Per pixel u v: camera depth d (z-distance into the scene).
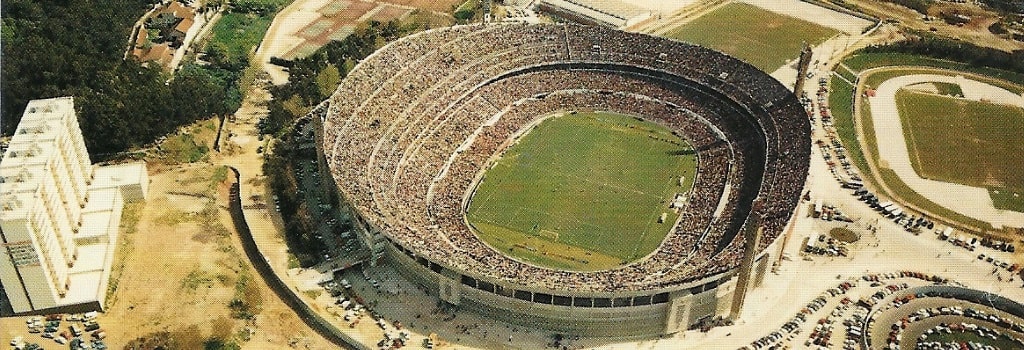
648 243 176.88
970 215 186.38
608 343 149.50
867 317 154.62
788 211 166.62
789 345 148.75
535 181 197.12
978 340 151.00
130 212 178.75
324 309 154.50
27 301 148.12
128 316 152.00
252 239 173.25
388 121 198.25
